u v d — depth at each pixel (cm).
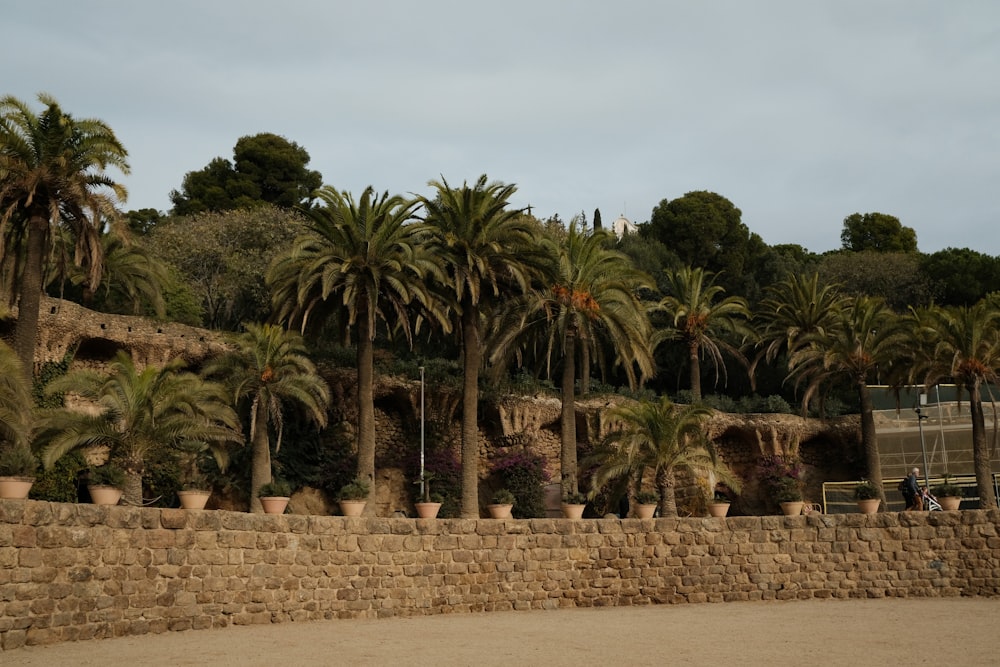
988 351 4012
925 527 3369
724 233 7681
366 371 3559
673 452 3562
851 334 4894
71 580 2023
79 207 3038
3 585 1864
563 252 4141
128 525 2200
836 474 5366
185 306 5000
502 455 4647
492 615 2880
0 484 2045
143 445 2802
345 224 3550
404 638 2217
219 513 2455
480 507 4525
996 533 3350
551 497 4688
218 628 2378
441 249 3744
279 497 2780
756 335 5809
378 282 3544
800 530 3338
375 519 2873
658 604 3197
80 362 3912
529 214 4175
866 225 9525
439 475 4428
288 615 2583
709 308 5819
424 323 5509
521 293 3966
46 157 2948
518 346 4203
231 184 7662
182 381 2927
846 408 5791
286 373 3703
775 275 7512
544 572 3125
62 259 3328
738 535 3303
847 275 7700
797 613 2847
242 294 5753
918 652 2016
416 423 4531
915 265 7812
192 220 6569
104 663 1728
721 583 3253
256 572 2523
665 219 7788
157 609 2242
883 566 3334
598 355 4381
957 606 3019
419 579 2916
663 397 3694
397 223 3638
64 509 2030
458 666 1786
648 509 3422
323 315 3778
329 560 2725
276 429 4106
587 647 2078
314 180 8144
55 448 2706
